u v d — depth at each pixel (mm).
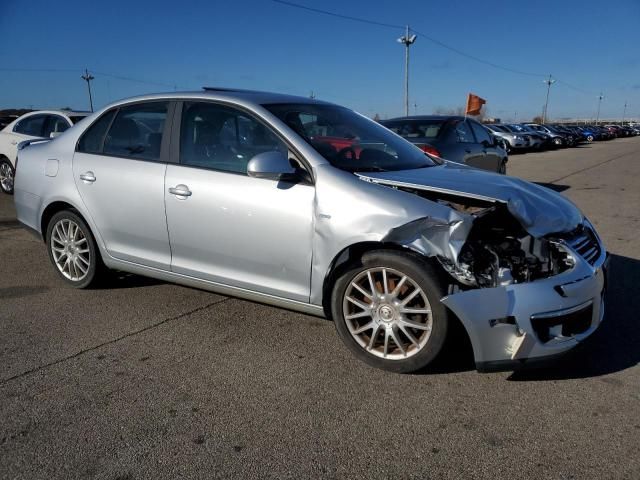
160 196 3908
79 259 4586
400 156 3945
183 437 2631
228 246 3656
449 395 3006
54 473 2375
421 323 3102
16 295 4586
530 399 2955
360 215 3135
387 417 2799
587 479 2326
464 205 3191
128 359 3441
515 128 28844
